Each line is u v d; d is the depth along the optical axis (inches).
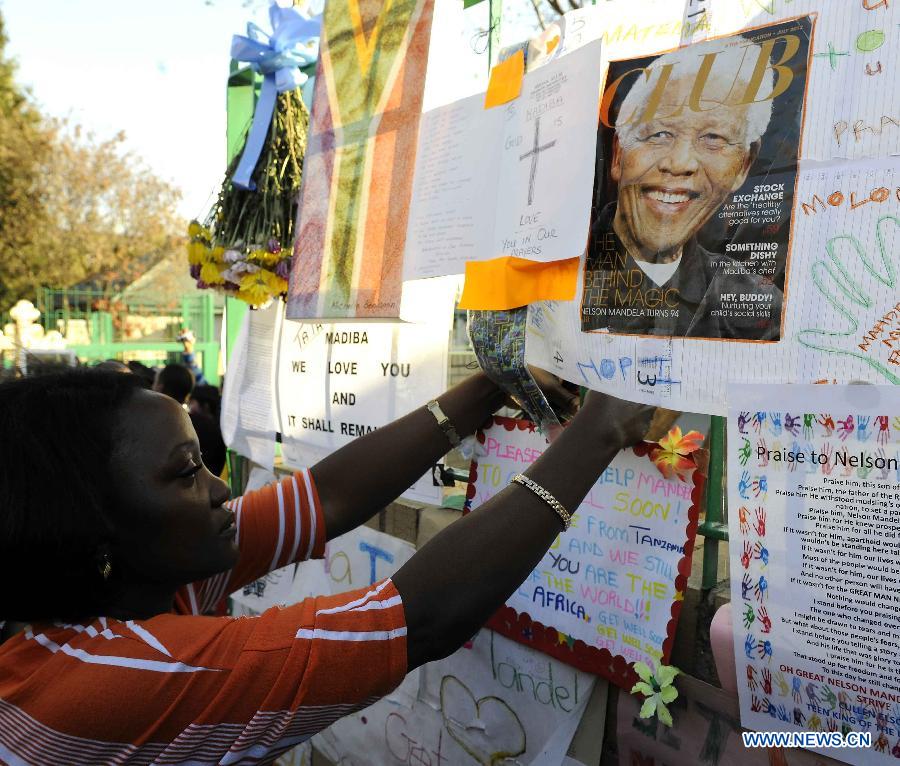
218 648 32.3
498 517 36.1
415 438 51.3
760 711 43.2
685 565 49.3
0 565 32.2
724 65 41.0
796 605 40.6
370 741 77.0
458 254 56.4
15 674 32.8
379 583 35.4
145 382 38.1
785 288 38.9
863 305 36.3
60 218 615.5
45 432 32.6
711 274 41.6
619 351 45.7
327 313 67.8
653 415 46.1
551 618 57.6
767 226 39.4
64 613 34.0
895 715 37.4
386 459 50.0
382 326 74.2
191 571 36.6
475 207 55.4
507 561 35.0
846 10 36.5
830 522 38.7
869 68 35.8
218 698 31.2
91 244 617.6
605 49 46.6
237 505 46.6
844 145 36.7
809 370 38.4
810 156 37.9
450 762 67.7
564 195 47.4
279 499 46.9
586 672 56.3
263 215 80.2
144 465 34.0
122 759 31.5
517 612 60.2
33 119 579.5
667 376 43.5
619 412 43.7
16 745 31.4
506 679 62.4
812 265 38.0
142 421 34.7
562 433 41.5
